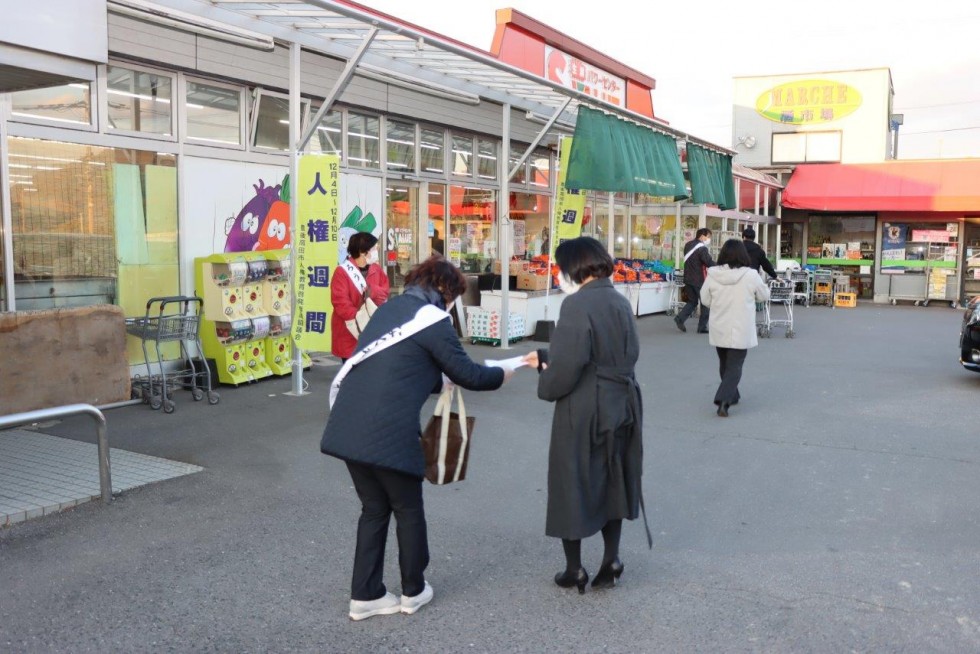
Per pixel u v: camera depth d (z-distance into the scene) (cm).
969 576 414
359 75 1035
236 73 887
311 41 783
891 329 1506
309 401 807
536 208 1559
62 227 758
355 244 711
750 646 345
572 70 1554
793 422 747
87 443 652
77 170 767
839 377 980
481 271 1390
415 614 374
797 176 2262
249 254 873
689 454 641
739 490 554
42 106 734
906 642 347
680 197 1366
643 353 1161
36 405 625
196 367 870
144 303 837
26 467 583
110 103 790
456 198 1314
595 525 381
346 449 344
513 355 1095
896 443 674
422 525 372
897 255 2184
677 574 418
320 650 342
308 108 988
